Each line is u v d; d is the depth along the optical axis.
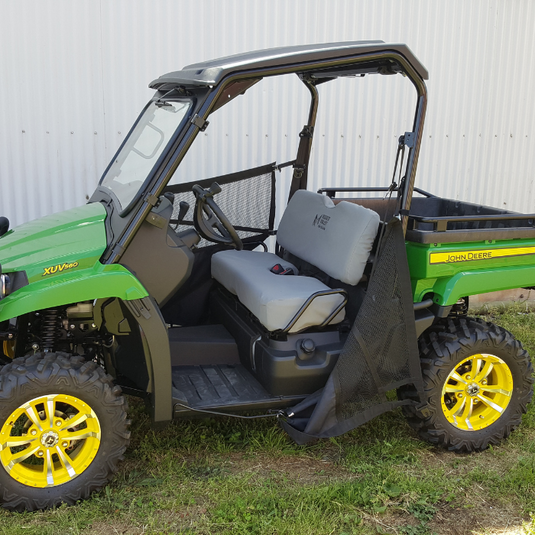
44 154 4.23
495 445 3.02
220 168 4.64
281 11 4.53
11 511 2.32
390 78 4.93
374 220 2.85
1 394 2.21
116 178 2.82
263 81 4.59
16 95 4.08
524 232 2.93
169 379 2.45
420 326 2.80
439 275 2.76
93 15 4.11
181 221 3.02
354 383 2.70
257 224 3.75
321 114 4.82
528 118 5.50
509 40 5.23
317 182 4.95
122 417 2.40
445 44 5.04
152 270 2.55
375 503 2.46
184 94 2.56
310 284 2.96
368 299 2.64
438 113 5.15
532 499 2.53
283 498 2.43
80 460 2.41
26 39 4.02
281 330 2.73
